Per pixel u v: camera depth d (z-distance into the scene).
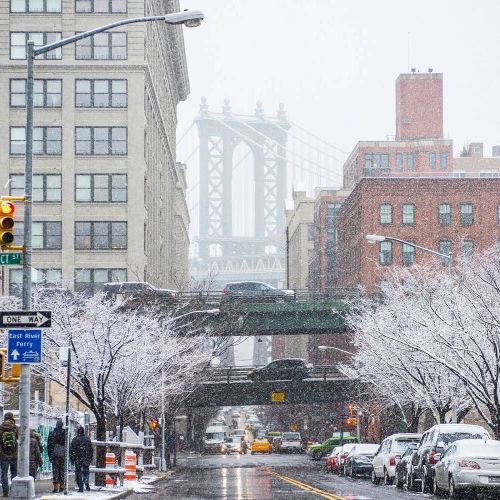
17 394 69.12
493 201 141.50
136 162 113.00
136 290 87.56
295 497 43.31
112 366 56.75
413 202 141.25
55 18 113.00
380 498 42.16
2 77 112.50
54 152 112.88
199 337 77.50
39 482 49.31
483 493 41.81
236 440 179.25
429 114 194.38
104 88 113.50
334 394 108.62
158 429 88.38
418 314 66.69
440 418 66.19
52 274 111.88
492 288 59.00
